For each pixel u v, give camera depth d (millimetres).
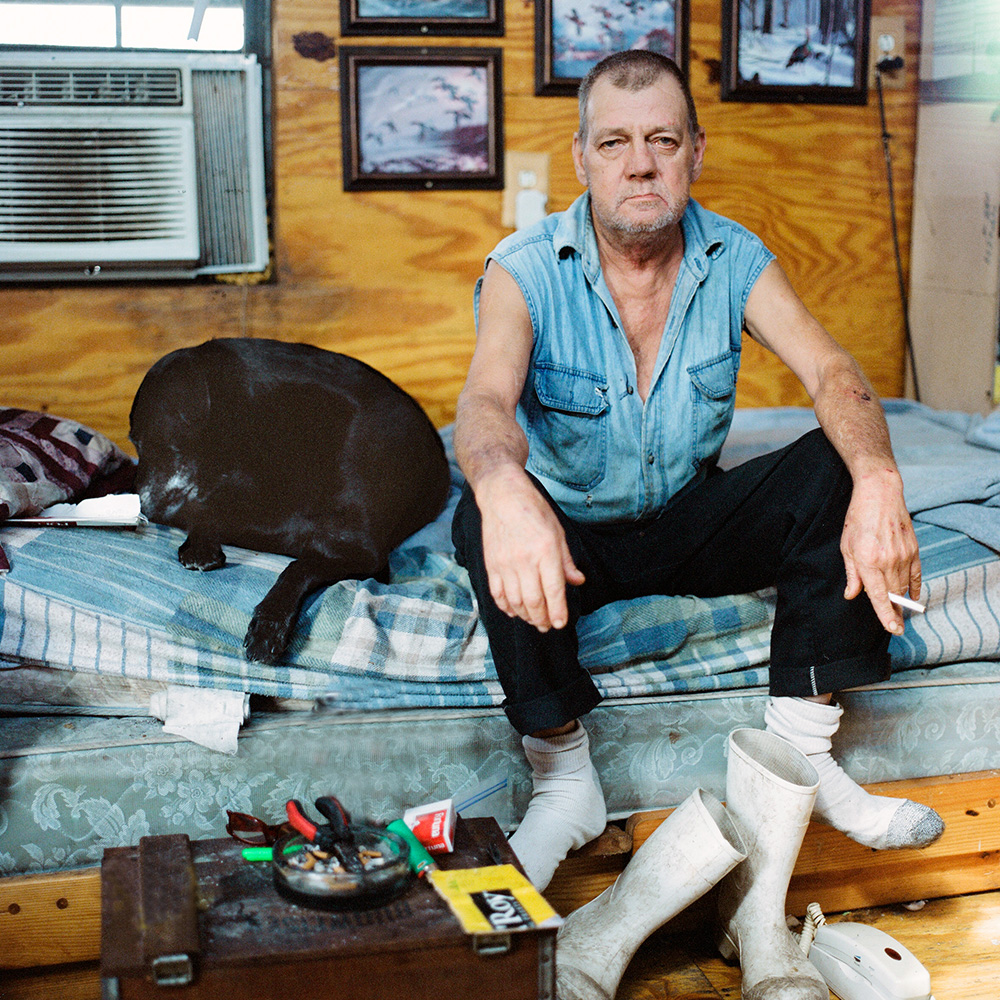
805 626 1360
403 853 1065
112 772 1343
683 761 1505
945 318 2883
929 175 2912
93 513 1635
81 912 1316
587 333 1561
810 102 2850
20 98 2369
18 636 1426
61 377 2514
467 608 1512
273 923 987
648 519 1644
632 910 1291
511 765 1451
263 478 1686
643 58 1480
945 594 1640
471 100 2646
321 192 2621
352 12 2561
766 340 1587
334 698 1428
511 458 1193
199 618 1455
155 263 2486
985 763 1616
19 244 2402
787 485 1441
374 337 2697
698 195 2832
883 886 1580
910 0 2877
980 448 2340
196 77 2467
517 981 1000
